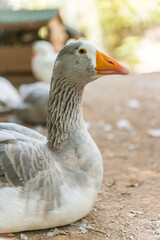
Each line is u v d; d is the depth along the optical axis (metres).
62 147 1.48
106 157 2.04
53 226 1.47
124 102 3.34
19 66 4.16
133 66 6.41
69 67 1.47
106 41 7.63
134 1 6.55
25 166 1.42
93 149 1.48
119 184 1.78
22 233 1.48
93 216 1.57
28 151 1.44
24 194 1.41
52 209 1.43
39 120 2.61
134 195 1.70
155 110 3.03
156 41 7.53
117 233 1.50
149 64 6.42
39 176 1.42
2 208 1.40
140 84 4.23
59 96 1.49
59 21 4.37
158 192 1.72
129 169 1.91
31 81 4.21
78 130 1.49
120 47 7.28
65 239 1.47
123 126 2.60
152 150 2.11
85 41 1.48
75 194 1.44
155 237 1.49
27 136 1.52
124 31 7.54
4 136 1.45
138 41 7.28
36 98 2.54
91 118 2.84
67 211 1.44
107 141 2.28
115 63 1.48
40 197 1.41
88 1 7.56
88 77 1.49
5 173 1.41
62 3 7.59
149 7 6.06
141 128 2.57
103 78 4.85
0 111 2.70
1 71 4.17
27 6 7.07
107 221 1.55
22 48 4.14
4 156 1.42
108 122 2.73
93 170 1.46
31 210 1.41
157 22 6.88
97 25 7.59
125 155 2.06
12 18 4.14
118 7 7.11
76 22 7.67
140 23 7.16
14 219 1.41
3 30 4.21
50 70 3.33
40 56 3.38
